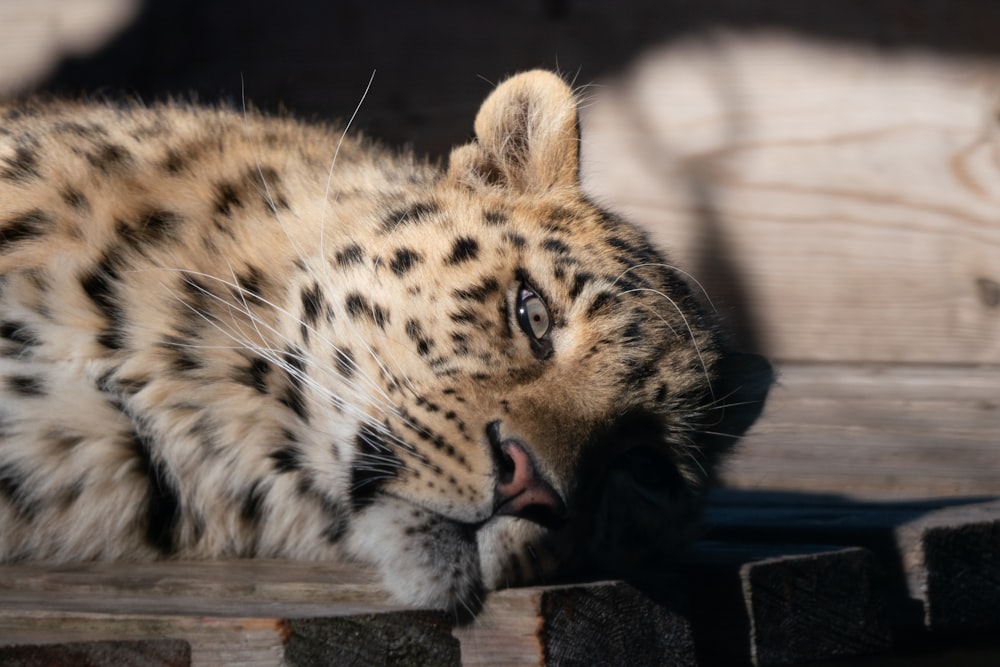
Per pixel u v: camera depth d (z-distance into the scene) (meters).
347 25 16.50
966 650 8.66
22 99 10.49
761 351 16.00
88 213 7.92
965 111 15.79
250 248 8.12
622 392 7.51
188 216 8.14
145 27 16.94
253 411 7.72
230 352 7.68
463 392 7.14
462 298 7.68
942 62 15.79
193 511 7.81
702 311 8.77
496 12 16.22
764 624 7.29
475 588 6.78
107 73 16.97
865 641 7.69
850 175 15.88
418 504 6.96
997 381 14.84
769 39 15.89
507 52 16.22
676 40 15.95
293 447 7.76
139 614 5.77
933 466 11.93
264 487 7.86
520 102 9.17
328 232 8.20
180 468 7.73
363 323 7.61
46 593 6.83
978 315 15.80
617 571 7.52
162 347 7.65
